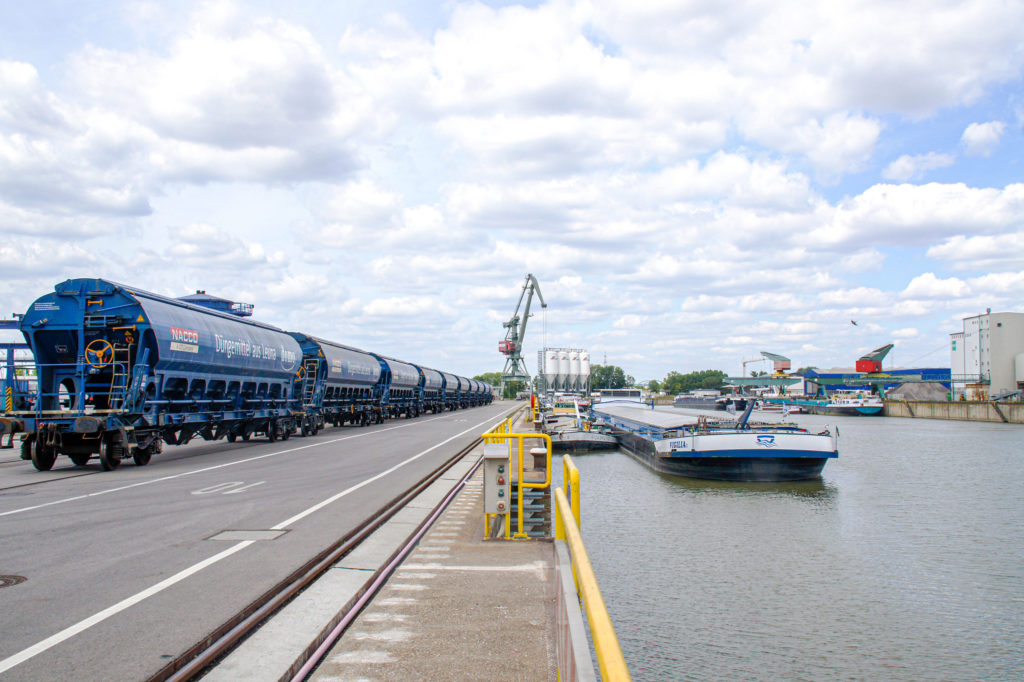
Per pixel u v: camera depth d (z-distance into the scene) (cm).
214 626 598
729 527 1986
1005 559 1681
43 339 1950
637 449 3703
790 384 15375
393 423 5106
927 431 6450
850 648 1160
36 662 516
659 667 1097
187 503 1312
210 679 500
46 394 1923
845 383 12862
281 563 827
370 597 737
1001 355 9531
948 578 1535
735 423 3011
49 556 866
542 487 1169
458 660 541
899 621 1285
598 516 2127
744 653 1147
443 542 1008
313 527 1066
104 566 814
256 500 1354
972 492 2662
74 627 596
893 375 12938
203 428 2445
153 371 1992
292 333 3600
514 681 500
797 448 2717
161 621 612
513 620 638
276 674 507
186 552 889
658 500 2389
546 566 847
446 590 738
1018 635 1223
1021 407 7719
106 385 1977
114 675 491
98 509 1241
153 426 2044
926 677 1068
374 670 522
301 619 635
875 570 1584
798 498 2453
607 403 6594
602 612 254
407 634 601
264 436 3472
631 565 1605
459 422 5275
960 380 9906
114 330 1945
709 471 2825
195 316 2270
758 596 1405
